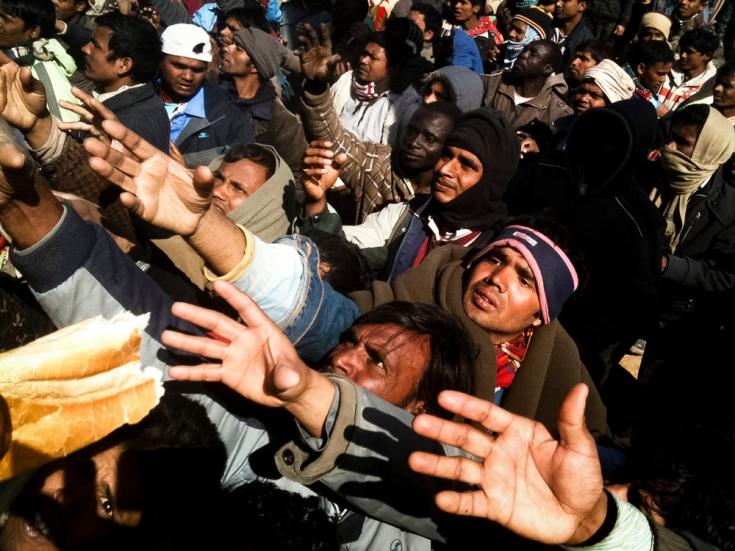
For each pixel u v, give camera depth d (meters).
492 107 5.62
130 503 1.10
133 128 3.58
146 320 1.12
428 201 3.06
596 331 3.27
